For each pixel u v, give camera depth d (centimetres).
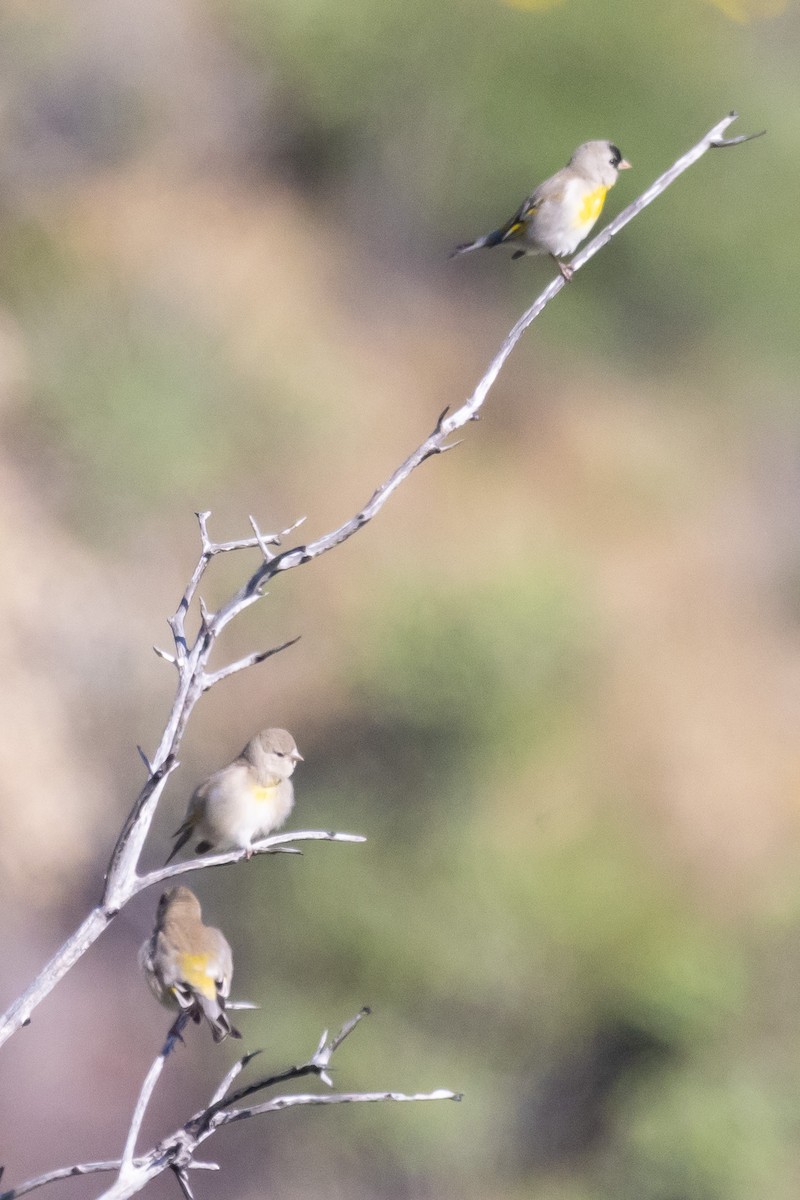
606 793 1838
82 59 2525
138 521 2000
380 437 2264
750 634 2212
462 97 2616
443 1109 1536
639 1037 1620
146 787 447
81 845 1731
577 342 2595
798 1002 1698
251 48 2647
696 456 2522
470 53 2622
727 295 2666
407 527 2106
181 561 1992
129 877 445
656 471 2444
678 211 2648
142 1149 1534
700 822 1881
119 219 2394
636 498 2375
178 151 2589
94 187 2464
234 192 2564
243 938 1631
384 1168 1532
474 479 2242
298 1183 1516
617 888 1705
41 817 1700
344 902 1608
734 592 2322
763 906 1812
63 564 1898
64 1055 1598
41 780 1720
